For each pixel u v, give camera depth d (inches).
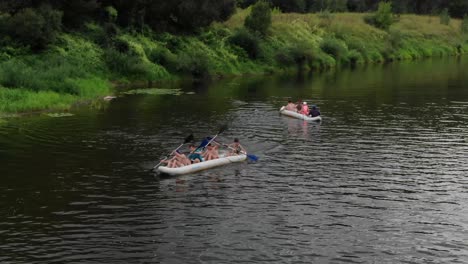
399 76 2021.4
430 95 1517.0
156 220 603.8
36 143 911.7
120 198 668.7
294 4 3161.9
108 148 888.3
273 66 2159.2
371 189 705.0
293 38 2399.1
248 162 824.3
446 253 533.3
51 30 1590.8
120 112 1195.3
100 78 1584.6
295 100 1405.0
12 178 734.5
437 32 3425.2
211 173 770.2
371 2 4001.0
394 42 2908.5
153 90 1542.8
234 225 591.8
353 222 602.2
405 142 944.9
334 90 1611.7
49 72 1369.3
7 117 1109.7
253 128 1055.6
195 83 1756.9
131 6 1867.6
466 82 1830.7
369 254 529.3
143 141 936.9
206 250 534.0
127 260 514.3
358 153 872.9
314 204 652.7
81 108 1234.6
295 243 550.3
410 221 605.9
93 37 1740.9
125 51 1753.2
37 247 539.2
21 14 1547.7
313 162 822.5
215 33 2143.2
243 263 509.7
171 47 1931.6
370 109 1277.1
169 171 751.1
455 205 652.7
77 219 605.3
